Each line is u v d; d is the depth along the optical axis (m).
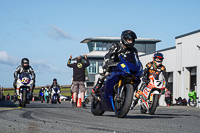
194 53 39.25
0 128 7.02
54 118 10.54
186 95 41.22
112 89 11.61
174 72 44.69
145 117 12.95
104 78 12.30
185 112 19.08
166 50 47.28
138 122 9.71
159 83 16.36
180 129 7.69
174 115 15.33
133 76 11.09
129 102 11.03
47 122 8.68
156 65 16.98
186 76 41.25
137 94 16.80
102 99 12.33
